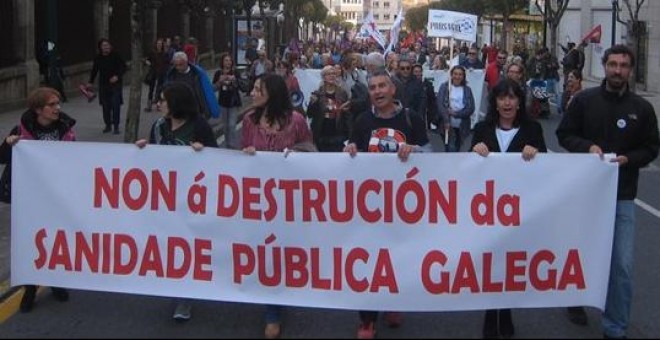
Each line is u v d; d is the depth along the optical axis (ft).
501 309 19.90
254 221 20.33
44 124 22.53
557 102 81.87
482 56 113.80
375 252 19.90
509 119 19.97
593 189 19.26
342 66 39.99
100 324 20.80
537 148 20.03
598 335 20.33
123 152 20.81
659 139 19.44
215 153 20.43
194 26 156.87
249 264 20.43
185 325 20.76
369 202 19.89
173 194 20.71
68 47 89.35
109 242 21.07
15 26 72.69
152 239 20.85
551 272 19.56
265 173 20.21
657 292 24.36
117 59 58.34
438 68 92.68
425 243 19.77
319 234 20.08
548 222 19.47
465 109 43.37
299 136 21.53
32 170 21.33
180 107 21.44
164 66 73.97
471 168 19.57
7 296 23.29
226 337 19.88
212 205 20.52
